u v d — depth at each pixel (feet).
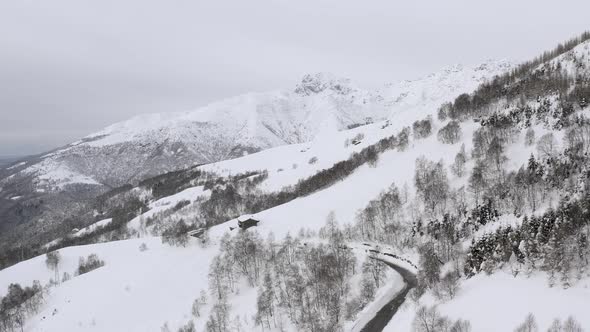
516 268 490.08
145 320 643.86
